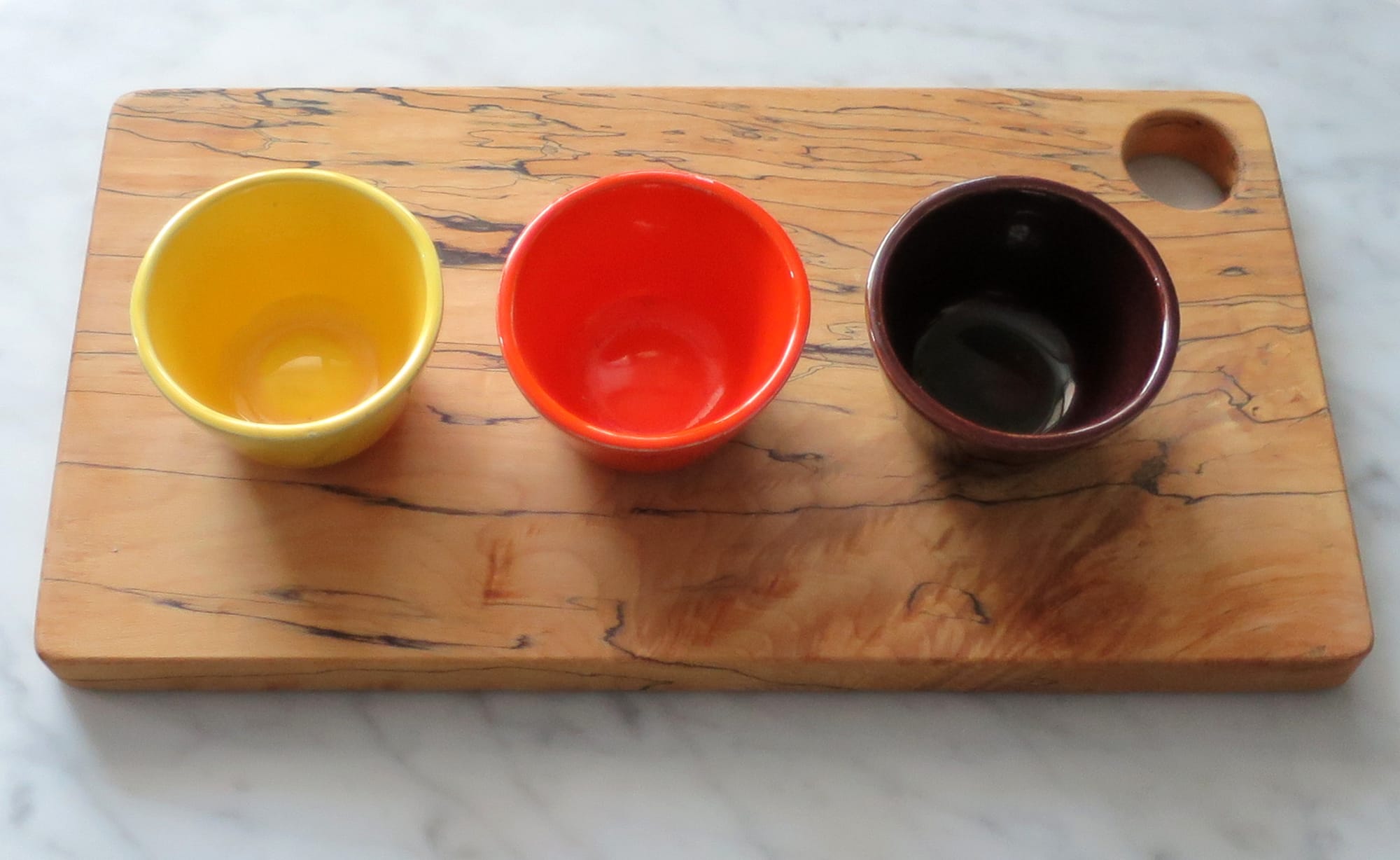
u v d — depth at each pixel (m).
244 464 0.53
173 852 0.51
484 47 0.63
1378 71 0.63
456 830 0.52
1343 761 0.53
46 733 0.52
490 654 0.51
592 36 0.63
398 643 0.51
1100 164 0.58
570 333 0.55
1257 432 0.54
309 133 0.58
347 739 0.53
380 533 0.52
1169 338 0.50
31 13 0.63
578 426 0.49
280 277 0.55
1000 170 0.58
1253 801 0.52
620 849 0.52
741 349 0.54
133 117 0.58
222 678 0.52
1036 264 0.54
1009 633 0.52
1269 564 0.53
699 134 0.58
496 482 0.53
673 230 0.53
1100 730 0.53
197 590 0.52
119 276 0.55
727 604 0.52
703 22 0.64
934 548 0.53
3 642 0.53
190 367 0.52
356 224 0.53
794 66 0.63
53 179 0.60
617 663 0.51
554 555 0.52
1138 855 0.52
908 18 0.64
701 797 0.52
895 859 0.52
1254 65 0.63
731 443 0.54
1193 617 0.52
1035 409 0.55
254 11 0.63
